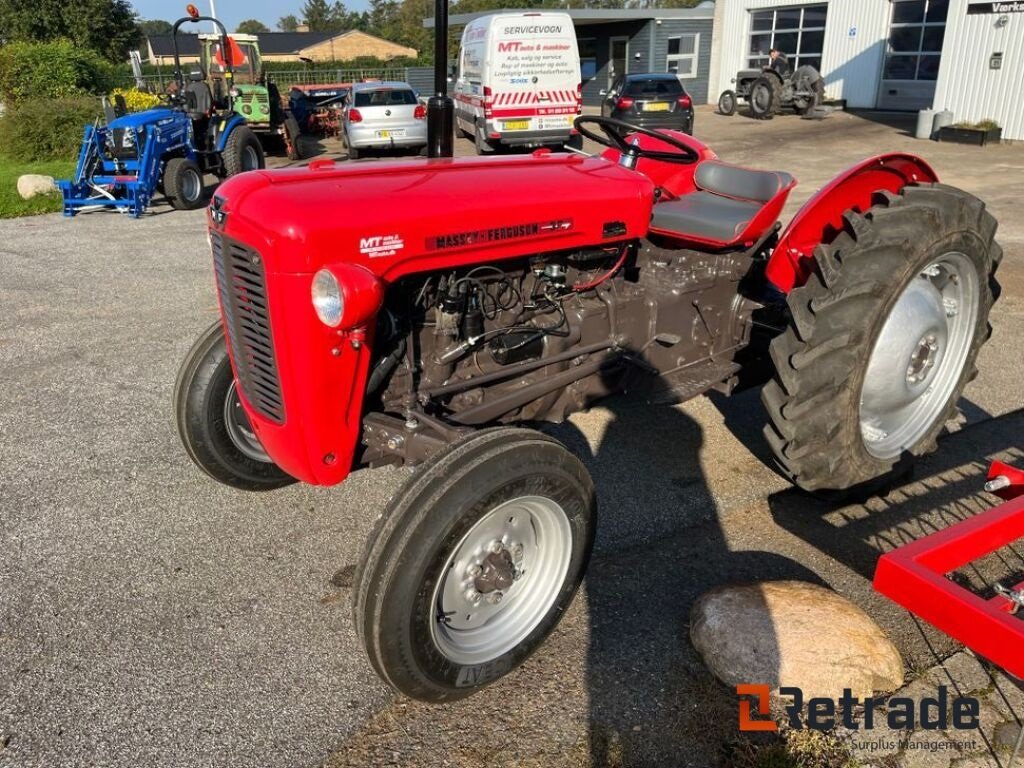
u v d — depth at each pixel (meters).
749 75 20.89
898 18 19.33
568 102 14.73
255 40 15.54
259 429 2.73
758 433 4.18
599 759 2.23
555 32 14.22
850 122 18.38
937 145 14.77
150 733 2.33
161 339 5.60
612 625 2.76
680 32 24.16
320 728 2.35
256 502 3.55
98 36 39.19
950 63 15.42
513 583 2.50
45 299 6.57
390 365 2.73
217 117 12.02
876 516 3.42
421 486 2.21
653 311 3.44
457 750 2.27
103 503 3.54
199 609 2.86
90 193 10.72
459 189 2.72
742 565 3.09
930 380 3.50
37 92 18.58
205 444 3.26
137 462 3.90
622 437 4.13
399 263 2.52
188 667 2.58
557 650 2.65
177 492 3.63
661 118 16.81
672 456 3.94
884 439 3.44
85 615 2.82
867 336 3.00
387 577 2.14
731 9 23.22
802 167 12.80
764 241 3.75
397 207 2.51
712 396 4.64
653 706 2.42
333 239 2.34
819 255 3.07
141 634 2.73
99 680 2.53
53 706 2.42
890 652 2.51
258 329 2.52
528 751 2.26
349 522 3.40
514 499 2.34
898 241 2.97
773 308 3.81
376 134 15.26
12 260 7.92
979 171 11.98
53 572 3.06
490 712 2.41
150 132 10.30
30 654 2.63
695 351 3.69
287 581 3.02
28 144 14.97
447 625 2.40
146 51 55.91
